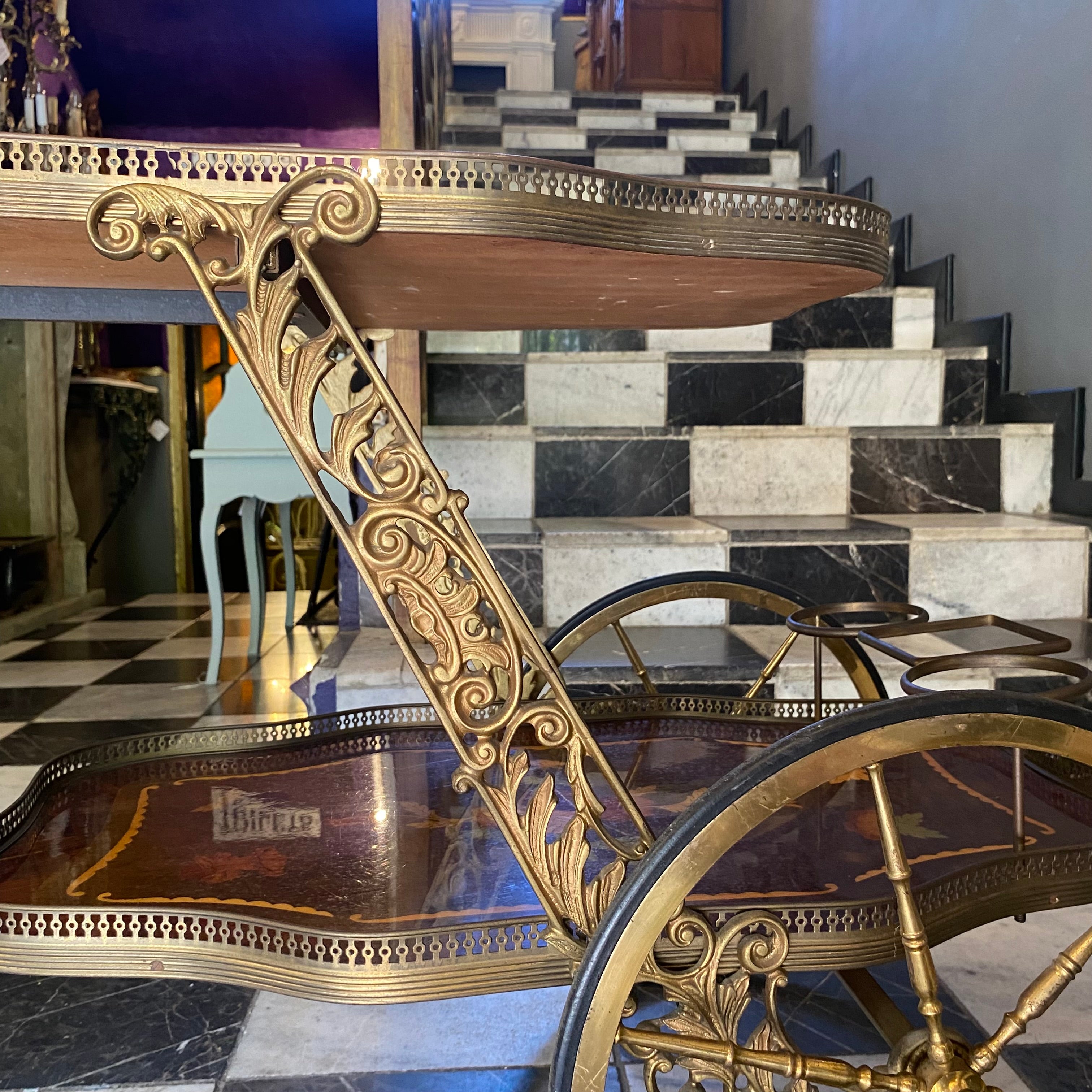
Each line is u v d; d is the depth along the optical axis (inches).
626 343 118.7
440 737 46.7
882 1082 25.8
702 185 24.2
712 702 50.4
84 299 31.8
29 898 28.7
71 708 88.7
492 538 87.4
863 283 28.1
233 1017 41.4
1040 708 25.0
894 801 37.5
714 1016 25.7
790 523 94.0
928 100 128.7
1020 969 44.9
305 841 33.5
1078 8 97.3
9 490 143.4
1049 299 103.0
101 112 128.3
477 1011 41.8
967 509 102.6
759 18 205.5
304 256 22.8
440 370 109.4
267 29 110.7
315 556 189.2
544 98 201.5
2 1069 37.7
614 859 32.2
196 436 187.3
